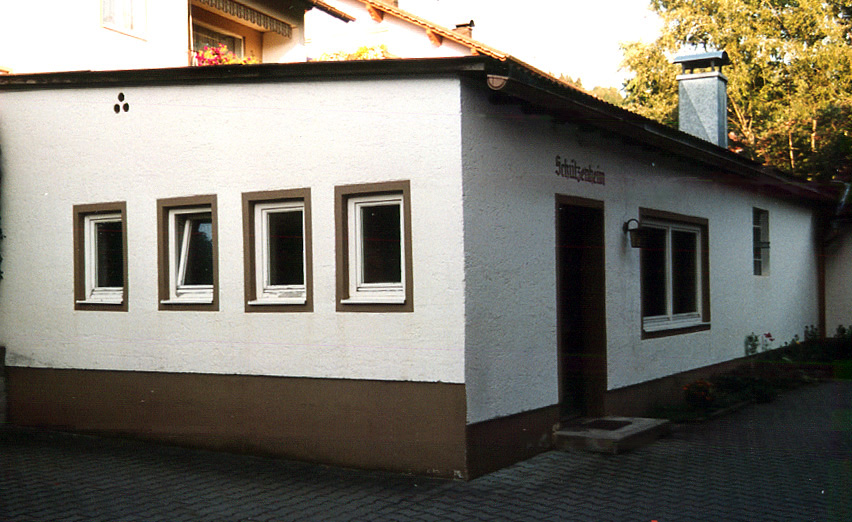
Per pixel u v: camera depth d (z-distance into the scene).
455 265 7.39
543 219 8.62
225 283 8.60
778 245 16.08
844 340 17.25
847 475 7.75
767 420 10.71
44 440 9.31
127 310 9.26
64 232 9.70
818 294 18.45
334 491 7.12
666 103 34.19
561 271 9.37
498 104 7.93
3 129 10.08
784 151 28.56
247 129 8.46
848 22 34.50
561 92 7.95
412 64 7.46
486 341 7.66
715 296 13.03
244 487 7.27
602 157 9.81
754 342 14.49
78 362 9.62
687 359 11.93
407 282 7.59
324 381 8.04
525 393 8.25
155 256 9.06
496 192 7.87
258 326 8.40
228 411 8.60
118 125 9.28
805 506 6.75
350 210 7.97
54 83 9.60
